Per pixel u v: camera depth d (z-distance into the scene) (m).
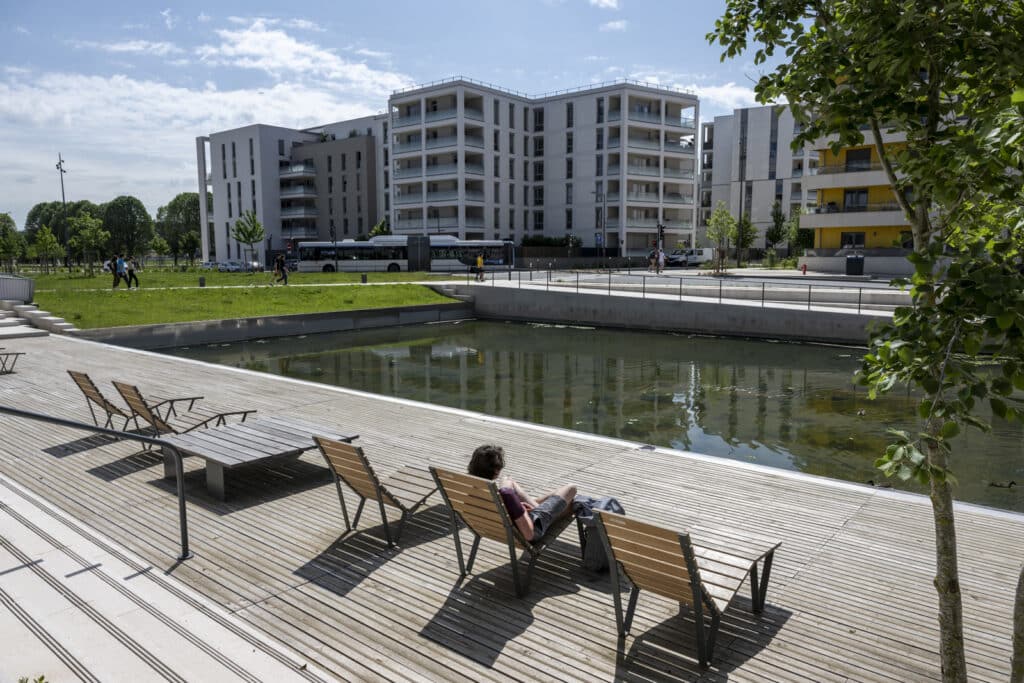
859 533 5.96
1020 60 2.83
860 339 24.14
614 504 5.19
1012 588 4.96
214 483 6.85
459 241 56.69
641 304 29.98
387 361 22.84
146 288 33.91
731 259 72.50
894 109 3.17
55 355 16.56
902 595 4.90
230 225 88.38
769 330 26.23
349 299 33.50
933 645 4.27
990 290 2.32
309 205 85.25
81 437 9.06
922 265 2.53
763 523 6.17
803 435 13.07
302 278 46.31
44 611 4.54
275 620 4.59
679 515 6.36
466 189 70.06
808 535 5.91
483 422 9.98
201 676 3.83
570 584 5.09
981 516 6.29
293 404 11.24
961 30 3.00
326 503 6.71
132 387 8.20
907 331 2.54
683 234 73.69
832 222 46.72
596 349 25.28
